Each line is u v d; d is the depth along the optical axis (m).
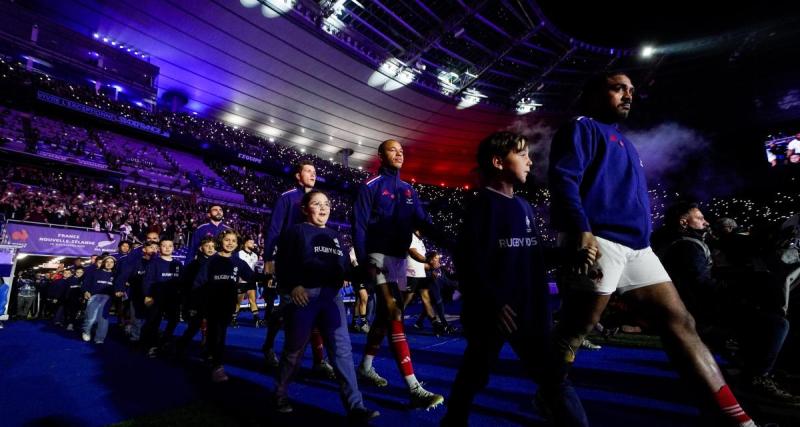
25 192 17.28
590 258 1.55
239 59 32.56
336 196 39.47
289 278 2.61
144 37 29.75
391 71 36.06
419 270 5.82
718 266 3.40
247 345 5.59
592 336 6.00
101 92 29.59
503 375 3.50
